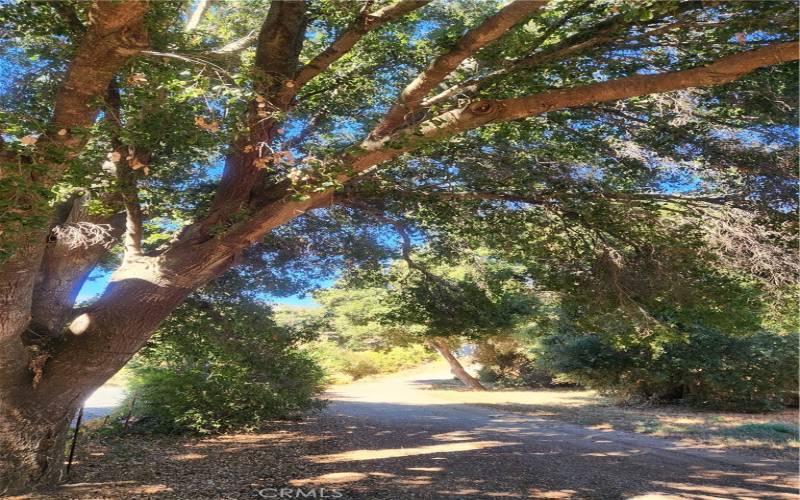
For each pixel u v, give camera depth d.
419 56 9.06
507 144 8.96
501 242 10.20
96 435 11.33
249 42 9.16
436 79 5.68
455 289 12.54
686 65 6.20
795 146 7.58
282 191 7.30
